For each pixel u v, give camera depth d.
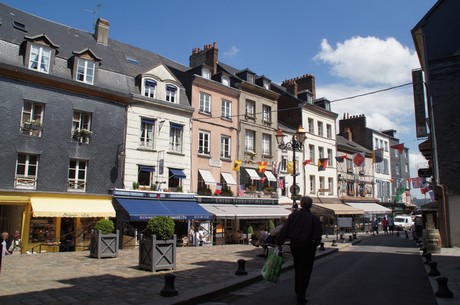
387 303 6.00
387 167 46.03
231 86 27.55
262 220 26.95
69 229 18.03
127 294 6.27
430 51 17.67
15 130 16.47
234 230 25.12
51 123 17.53
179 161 22.09
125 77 21.02
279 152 29.36
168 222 9.19
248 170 26.09
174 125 22.22
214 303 6.14
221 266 9.88
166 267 9.04
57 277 7.77
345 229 35.38
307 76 37.25
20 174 16.70
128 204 18.70
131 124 20.30
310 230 5.75
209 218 21.08
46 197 16.92
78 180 18.20
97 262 10.27
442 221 16.27
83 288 6.68
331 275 8.99
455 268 9.69
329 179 35.03
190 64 29.83
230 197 24.19
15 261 10.29
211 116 24.45
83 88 18.55
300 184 31.23
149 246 8.91
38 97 17.28
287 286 7.60
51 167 17.33
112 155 19.36
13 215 17.28
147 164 20.64
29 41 17.27
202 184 23.52
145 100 20.83
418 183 32.00
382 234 33.19
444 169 16.52
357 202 38.03
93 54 19.28
